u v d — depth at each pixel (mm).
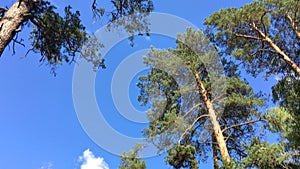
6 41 5598
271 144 8562
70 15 7965
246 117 13039
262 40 12656
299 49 12328
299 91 9766
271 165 8438
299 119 9133
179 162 9969
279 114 10398
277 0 11914
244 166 8422
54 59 7992
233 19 12445
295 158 8633
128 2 8328
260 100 12641
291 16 12195
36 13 7148
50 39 7688
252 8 12047
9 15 5867
